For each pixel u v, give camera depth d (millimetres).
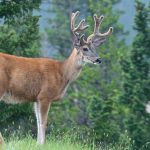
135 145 60000
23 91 40281
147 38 66062
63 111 77062
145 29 66375
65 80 41875
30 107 50750
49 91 41094
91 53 42062
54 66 41438
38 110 41000
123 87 64812
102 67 94625
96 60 41969
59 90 41656
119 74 92875
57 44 135250
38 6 53812
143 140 60188
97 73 90188
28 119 51125
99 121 64750
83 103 83812
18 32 54781
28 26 52906
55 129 53219
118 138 60469
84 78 89938
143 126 61688
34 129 51156
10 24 52969
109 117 66375
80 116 78812
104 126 63094
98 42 42781
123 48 95688
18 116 50906
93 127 63500
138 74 64938
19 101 40500
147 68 65188
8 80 39531
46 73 40969
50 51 136000
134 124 61625
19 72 39844
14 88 39812
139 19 66625
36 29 53250
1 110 50156
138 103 63688
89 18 99500
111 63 93938
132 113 63594
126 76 65000
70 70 41938
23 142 37125
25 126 50875
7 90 39688
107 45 97750
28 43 52531
